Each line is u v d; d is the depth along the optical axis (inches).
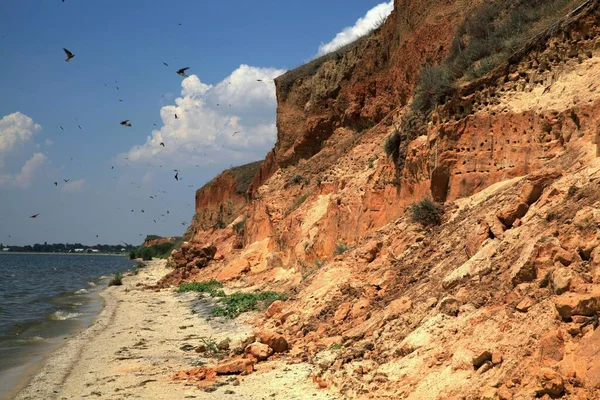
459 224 600.7
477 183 657.0
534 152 612.7
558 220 406.0
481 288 418.3
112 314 1027.9
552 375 276.2
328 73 1684.3
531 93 652.7
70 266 3922.2
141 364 579.8
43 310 1175.0
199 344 666.2
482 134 667.4
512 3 858.8
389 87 1405.0
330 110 1637.6
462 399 313.6
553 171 477.1
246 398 428.8
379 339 452.4
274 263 1252.5
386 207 837.2
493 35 791.7
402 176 796.6
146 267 3029.0
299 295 735.1
